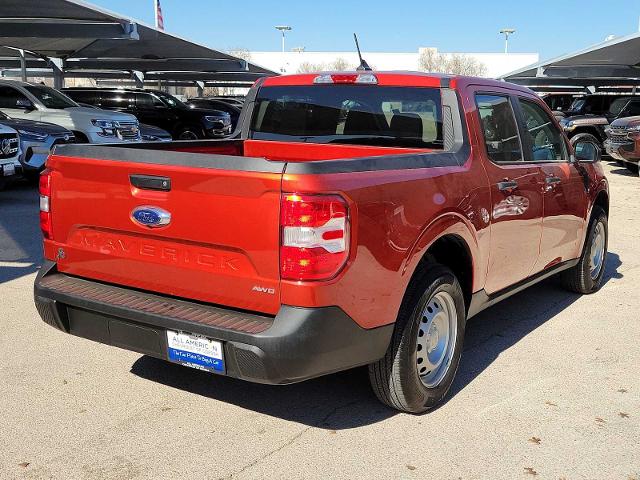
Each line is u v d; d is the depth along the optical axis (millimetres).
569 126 21656
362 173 3256
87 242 3693
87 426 3660
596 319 5641
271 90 5121
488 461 3391
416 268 3676
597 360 4742
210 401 3980
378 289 3318
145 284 3525
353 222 3133
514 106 4820
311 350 3084
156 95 22391
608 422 3826
